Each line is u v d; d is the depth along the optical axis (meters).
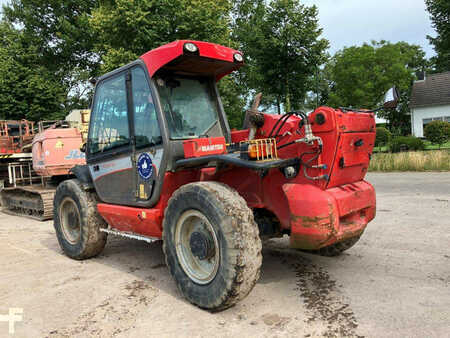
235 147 3.86
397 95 3.44
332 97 32.47
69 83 29.98
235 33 29.61
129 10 16.34
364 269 4.05
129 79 4.05
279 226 3.84
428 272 3.86
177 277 3.38
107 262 4.77
